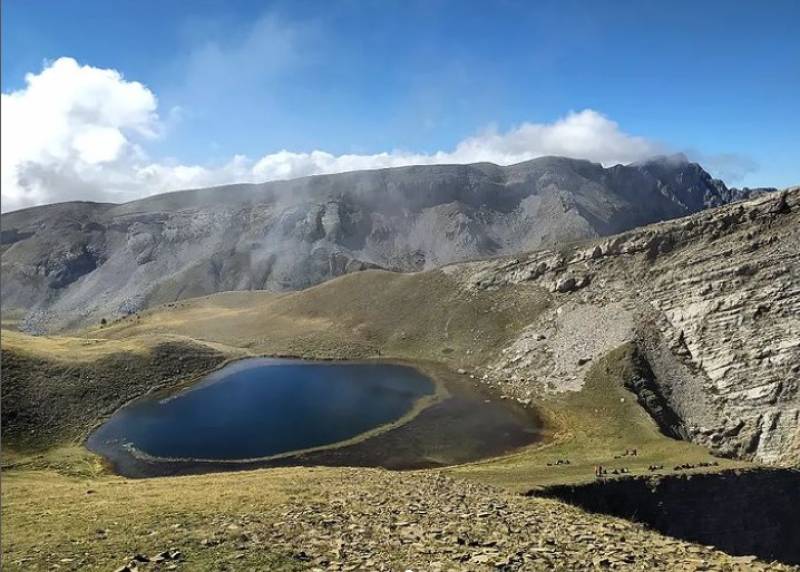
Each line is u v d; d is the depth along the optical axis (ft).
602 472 179.01
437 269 512.63
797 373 249.75
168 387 338.34
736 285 298.15
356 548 69.82
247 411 294.87
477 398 314.76
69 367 310.45
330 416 286.87
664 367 295.89
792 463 225.35
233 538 72.59
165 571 61.16
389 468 220.43
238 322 526.16
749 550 176.04
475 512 93.61
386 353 420.36
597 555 71.20
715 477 179.52
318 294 549.13
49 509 102.53
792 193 315.37
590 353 320.29
